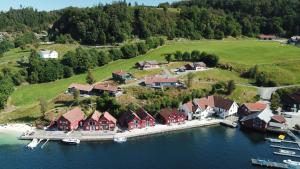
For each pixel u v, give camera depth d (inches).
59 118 6712.6
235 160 5674.2
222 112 7519.7
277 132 6707.7
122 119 6948.8
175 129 6894.7
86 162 5580.7
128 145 6220.5
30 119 7229.3
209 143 6304.1
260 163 5506.9
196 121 7278.5
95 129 6732.3
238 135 6673.2
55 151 5959.6
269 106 7755.9
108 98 7342.5
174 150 6033.5
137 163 5561.0
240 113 7647.6
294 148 6053.2
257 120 6835.6
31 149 6013.8
